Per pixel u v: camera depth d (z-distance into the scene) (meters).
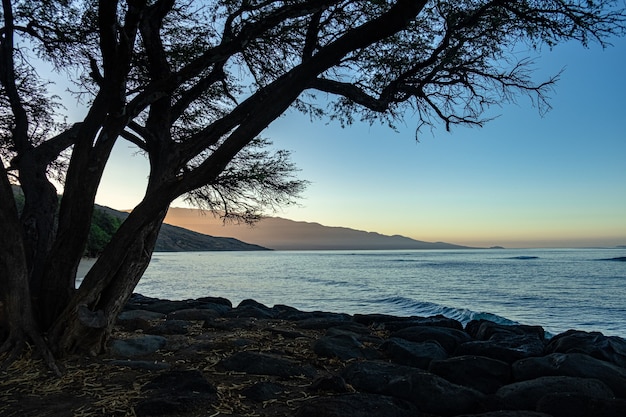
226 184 9.09
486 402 4.65
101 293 6.11
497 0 6.77
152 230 6.66
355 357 6.48
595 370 5.43
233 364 5.66
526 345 7.05
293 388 4.97
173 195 5.71
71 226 6.00
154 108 6.68
